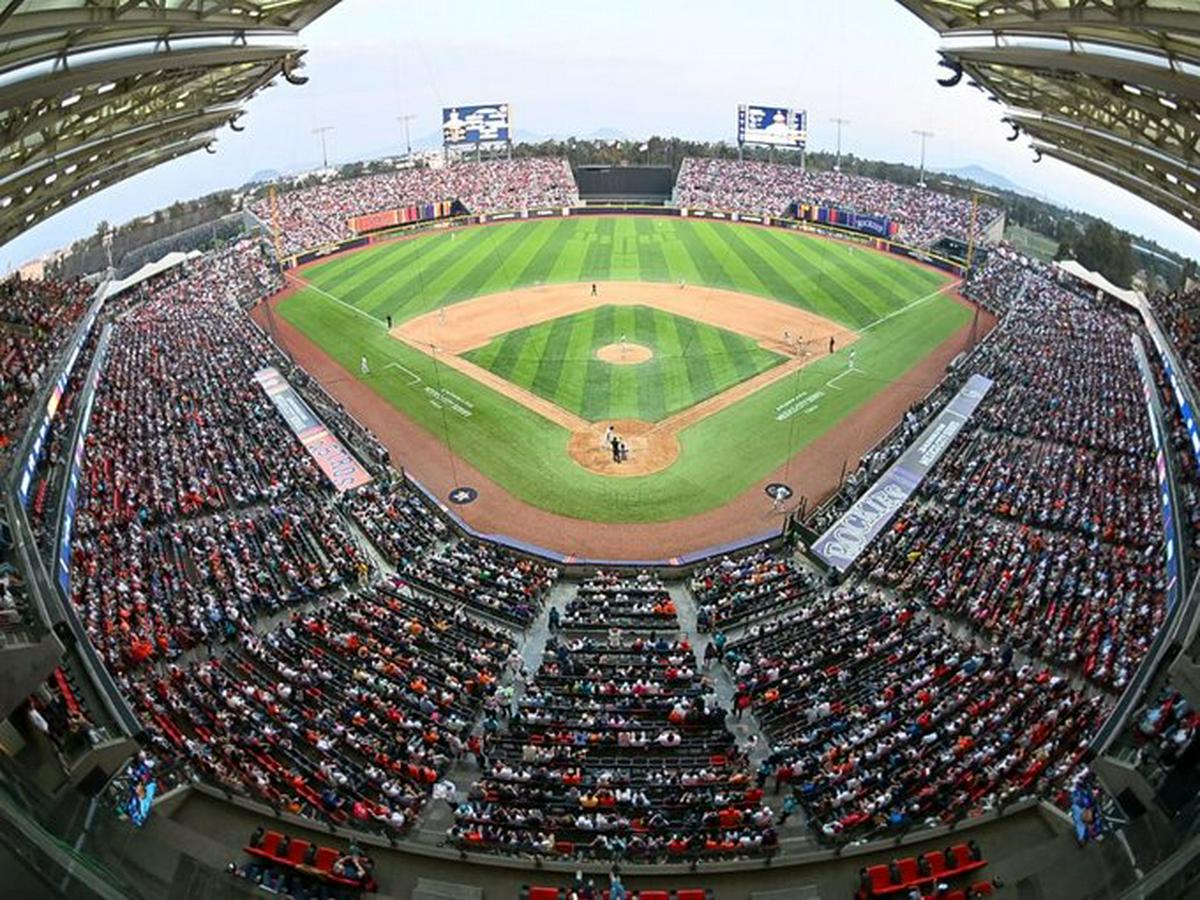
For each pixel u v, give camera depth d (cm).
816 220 10006
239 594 3067
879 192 10188
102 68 1914
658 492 4241
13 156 2784
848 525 3753
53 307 5784
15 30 1425
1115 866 1669
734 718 2550
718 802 2134
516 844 2009
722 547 3747
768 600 3203
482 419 5038
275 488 3922
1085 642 2702
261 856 1897
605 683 2641
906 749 2252
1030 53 2344
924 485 3978
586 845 2023
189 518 3659
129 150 4241
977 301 7181
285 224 9325
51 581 2481
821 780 2191
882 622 2875
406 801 2155
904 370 5725
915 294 7500
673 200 11081
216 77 3472
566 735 2381
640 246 9256
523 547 3709
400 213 10062
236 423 4659
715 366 5775
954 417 4684
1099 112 3250
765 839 2022
